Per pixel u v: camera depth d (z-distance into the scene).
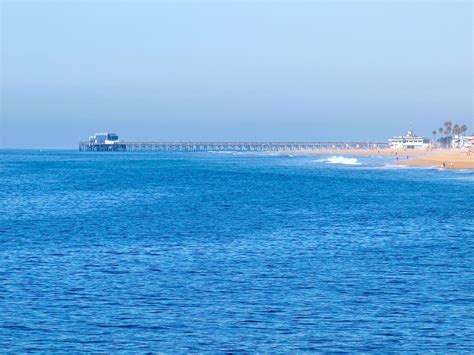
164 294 46.50
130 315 41.12
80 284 49.56
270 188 166.12
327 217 97.94
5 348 35.19
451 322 39.75
